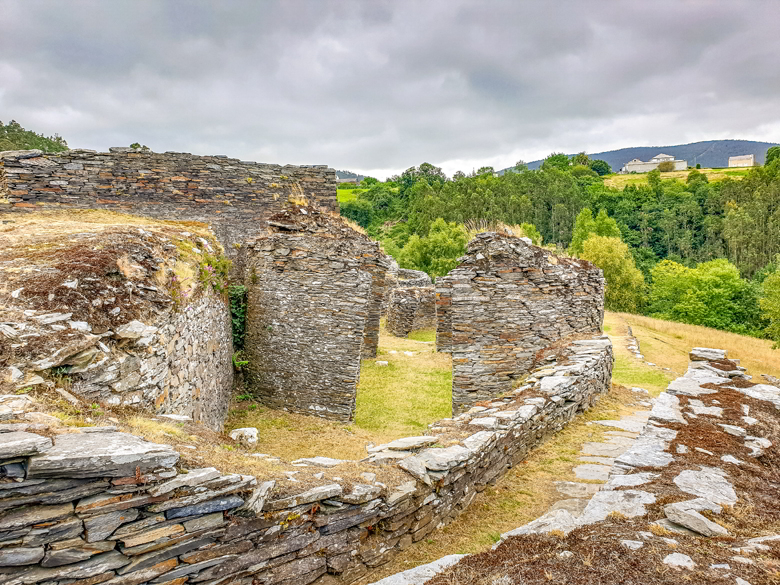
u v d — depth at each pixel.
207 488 3.73
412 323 26.03
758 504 4.46
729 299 44.97
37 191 14.68
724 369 9.52
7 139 46.91
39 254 6.62
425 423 11.87
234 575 3.84
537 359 11.18
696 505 4.33
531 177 101.06
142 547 3.39
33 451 3.03
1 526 2.88
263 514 4.01
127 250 7.33
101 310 5.74
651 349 23.95
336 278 11.62
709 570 3.26
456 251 50.69
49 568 3.05
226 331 11.70
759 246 70.44
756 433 6.41
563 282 11.57
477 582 3.53
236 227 16.84
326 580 4.37
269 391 12.34
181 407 7.35
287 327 12.12
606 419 9.57
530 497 6.20
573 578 3.31
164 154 15.97
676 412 7.14
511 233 11.75
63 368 4.84
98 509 3.23
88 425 3.97
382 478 5.05
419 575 3.90
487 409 8.01
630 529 3.99
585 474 6.82
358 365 11.77
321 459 5.71
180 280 8.20
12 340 4.71
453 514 5.65
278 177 17.31
